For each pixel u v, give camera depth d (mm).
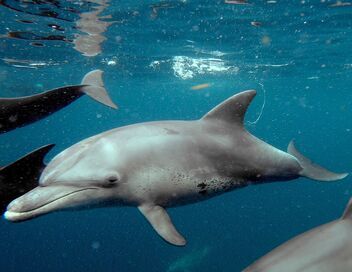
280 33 17656
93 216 36625
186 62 24484
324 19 15672
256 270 3342
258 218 33281
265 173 6605
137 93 43344
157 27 16188
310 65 26719
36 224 36688
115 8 13547
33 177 5445
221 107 6195
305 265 3230
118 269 24062
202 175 5641
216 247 26359
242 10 14219
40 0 12547
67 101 6398
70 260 26578
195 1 13109
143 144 5320
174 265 17984
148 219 5027
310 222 31438
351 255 3275
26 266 26531
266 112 74312
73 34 16984
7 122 6105
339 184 45031
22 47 19266
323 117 87125
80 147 5191
